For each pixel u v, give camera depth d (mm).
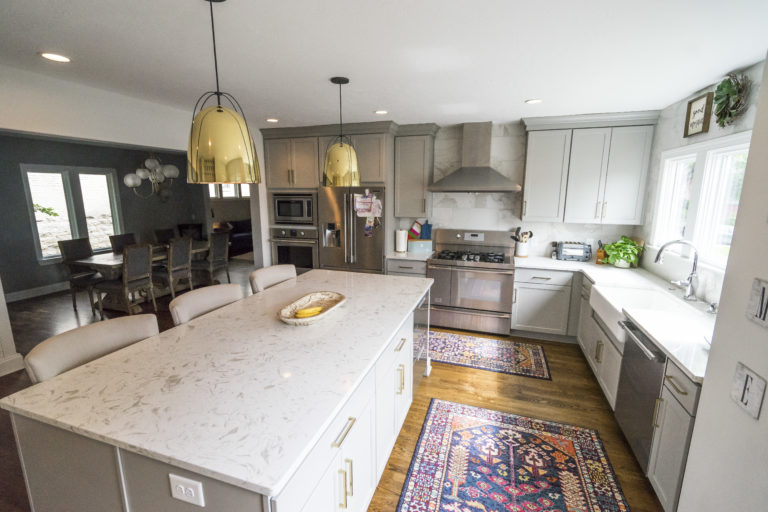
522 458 2125
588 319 3193
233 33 1815
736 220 1222
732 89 2225
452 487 1923
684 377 1536
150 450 953
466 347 3609
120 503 1087
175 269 4676
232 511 926
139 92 2906
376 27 1742
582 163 3600
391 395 1921
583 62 2166
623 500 1839
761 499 1051
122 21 1696
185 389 1245
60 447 1124
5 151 4887
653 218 3316
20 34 1840
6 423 2355
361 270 4379
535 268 3623
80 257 4645
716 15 1573
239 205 8977
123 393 1218
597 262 3721
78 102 2713
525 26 1718
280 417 1096
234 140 1282
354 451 1420
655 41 1857
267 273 2730
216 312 2053
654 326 1956
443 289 3977
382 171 4105
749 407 1109
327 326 1834
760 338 1080
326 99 3049
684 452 1506
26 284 5156
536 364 3266
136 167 6527
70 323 4191
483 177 3900
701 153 2625
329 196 4336
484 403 2668
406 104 3203
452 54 2062
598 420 2473
